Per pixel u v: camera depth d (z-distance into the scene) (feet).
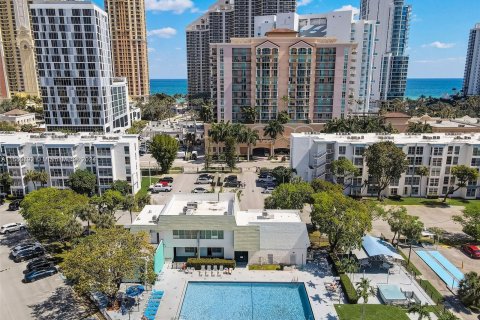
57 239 229.04
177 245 203.10
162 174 380.99
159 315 157.89
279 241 200.75
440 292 175.63
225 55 461.78
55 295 173.06
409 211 281.13
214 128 414.00
